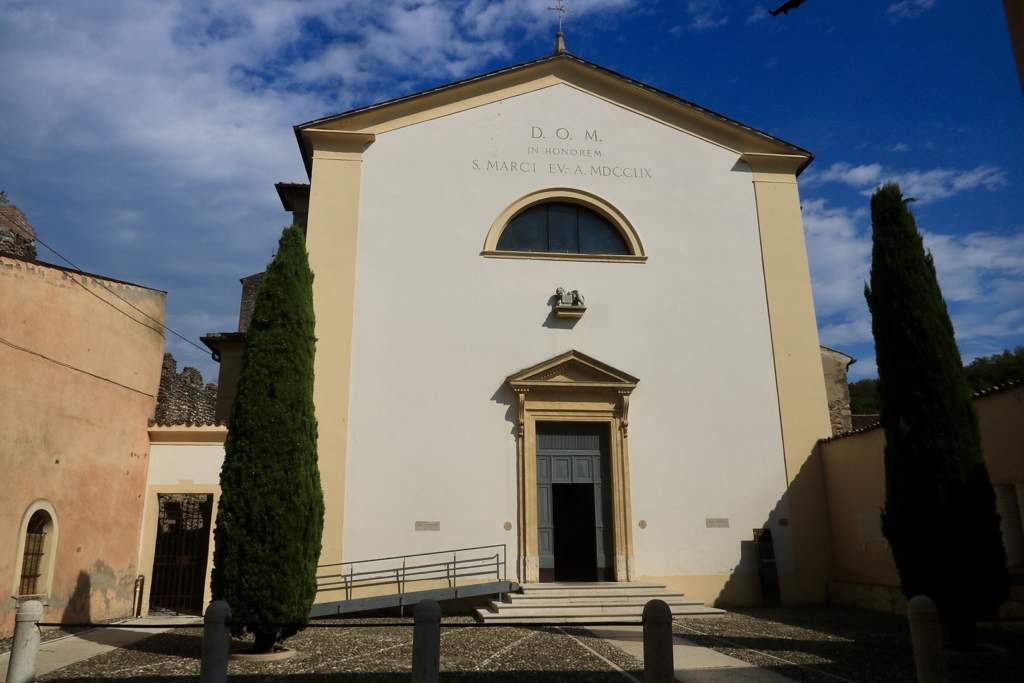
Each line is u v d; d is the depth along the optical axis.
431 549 16.52
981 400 13.38
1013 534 12.86
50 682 9.46
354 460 16.75
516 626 14.17
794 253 19.61
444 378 17.52
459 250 18.42
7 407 12.91
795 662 10.23
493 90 19.75
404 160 18.86
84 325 15.24
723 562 17.36
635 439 17.80
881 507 15.87
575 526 20.75
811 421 18.45
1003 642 11.50
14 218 18.78
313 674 9.84
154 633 14.14
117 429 16.34
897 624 13.96
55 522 14.13
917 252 12.18
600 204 19.31
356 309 17.66
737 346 18.77
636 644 11.91
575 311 18.16
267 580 11.24
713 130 20.25
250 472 11.69
